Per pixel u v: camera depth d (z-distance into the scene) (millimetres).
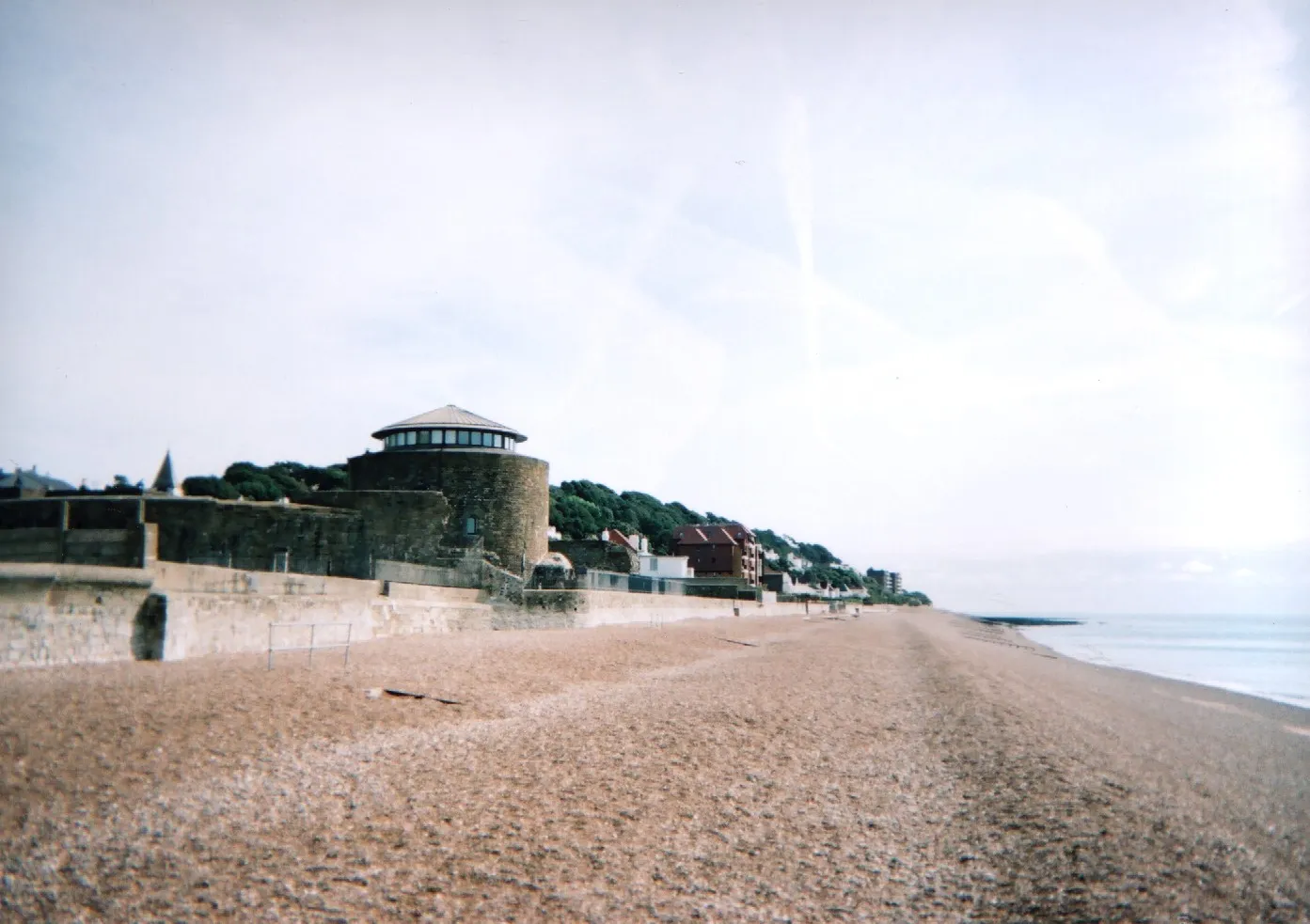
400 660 24188
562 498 109688
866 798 13609
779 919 8938
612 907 8977
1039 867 10648
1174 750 19578
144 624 19891
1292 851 11781
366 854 9820
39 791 10445
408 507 47250
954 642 63219
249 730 14211
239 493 78188
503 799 12227
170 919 7922
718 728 18391
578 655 30422
